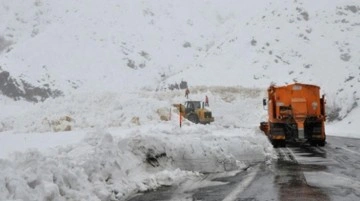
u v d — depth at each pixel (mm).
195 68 137500
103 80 167500
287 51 130500
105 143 15211
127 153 15992
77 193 11539
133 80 171125
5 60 169750
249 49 138000
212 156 18844
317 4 153625
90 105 47312
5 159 11266
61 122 39062
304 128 32250
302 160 22859
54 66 171000
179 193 13703
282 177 16844
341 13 145250
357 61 117438
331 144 35000
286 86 32906
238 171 18703
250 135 25719
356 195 13102
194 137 20406
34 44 187250
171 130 25797
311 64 121250
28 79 158250
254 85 116750
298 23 144750
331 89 105000
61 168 11852
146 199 12789
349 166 20188
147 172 16156
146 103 45594
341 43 128250
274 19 151000
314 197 12820
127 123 40469
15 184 10016
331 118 82125
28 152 12070
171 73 182000
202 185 15180
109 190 13117
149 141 17078
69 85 160000
